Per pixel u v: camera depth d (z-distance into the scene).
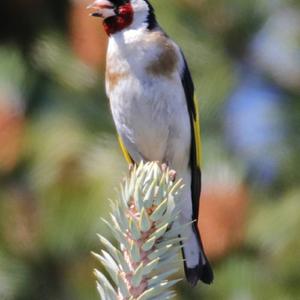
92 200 10.54
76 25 11.53
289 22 10.97
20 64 11.93
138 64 8.73
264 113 11.04
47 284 10.84
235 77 10.91
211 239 10.05
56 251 10.73
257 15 10.85
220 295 10.23
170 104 8.80
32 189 10.85
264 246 10.33
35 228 10.74
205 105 10.75
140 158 9.03
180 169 9.04
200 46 10.80
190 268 7.45
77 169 10.82
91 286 10.74
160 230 5.30
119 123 8.95
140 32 8.91
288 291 10.31
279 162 10.98
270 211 10.51
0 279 10.79
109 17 9.03
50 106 11.55
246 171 10.75
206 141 10.82
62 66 11.56
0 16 14.76
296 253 10.34
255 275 10.25
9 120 11.02
